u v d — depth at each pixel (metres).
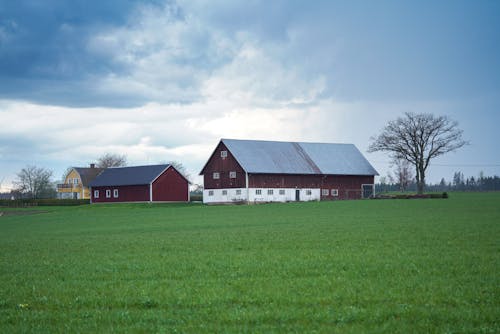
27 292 18.91
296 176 104.25
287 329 13.75
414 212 57.41
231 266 23.16
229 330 13.76
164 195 114.81
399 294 16.94
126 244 34.06
